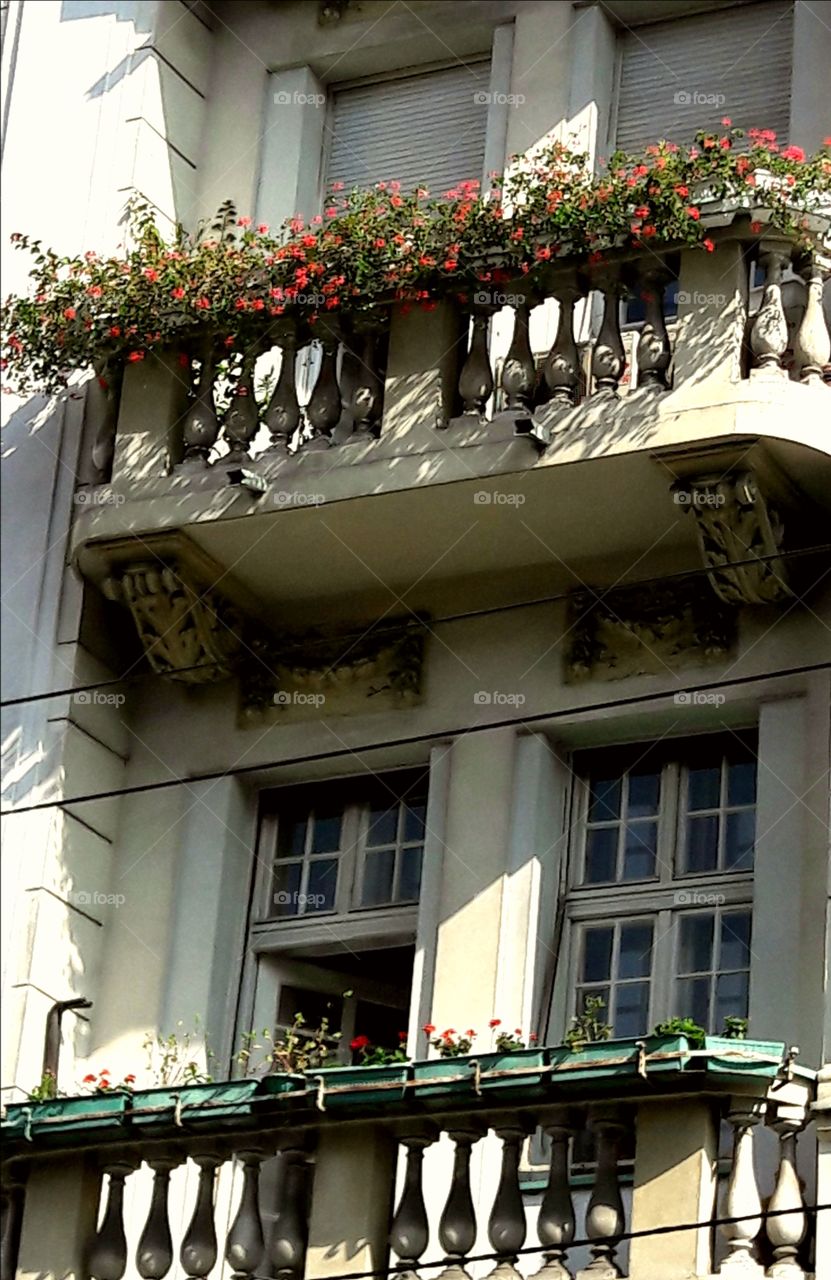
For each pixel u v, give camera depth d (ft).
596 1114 50.16
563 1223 50.03
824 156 55.83
